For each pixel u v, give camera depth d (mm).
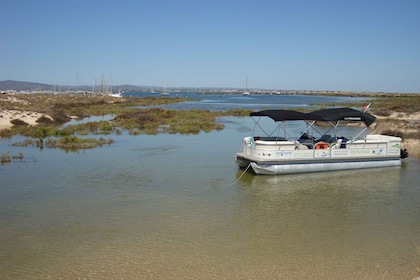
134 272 9414
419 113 56656
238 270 9516
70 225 12586
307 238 11555
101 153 26016
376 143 21031
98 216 13445
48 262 9961
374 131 36938
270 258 10188
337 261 10047
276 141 20203
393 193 16531
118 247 10867
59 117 50656
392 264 9906
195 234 11812
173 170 20797
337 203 15078
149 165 22094
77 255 10367
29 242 11242
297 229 12281
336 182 18328
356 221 13055
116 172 20250
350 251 10664
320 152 19969
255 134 37594
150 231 12055
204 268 9617
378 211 14141
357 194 16344
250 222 12883
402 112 59812
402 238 11625
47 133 35531
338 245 11070
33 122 44781
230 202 15125
